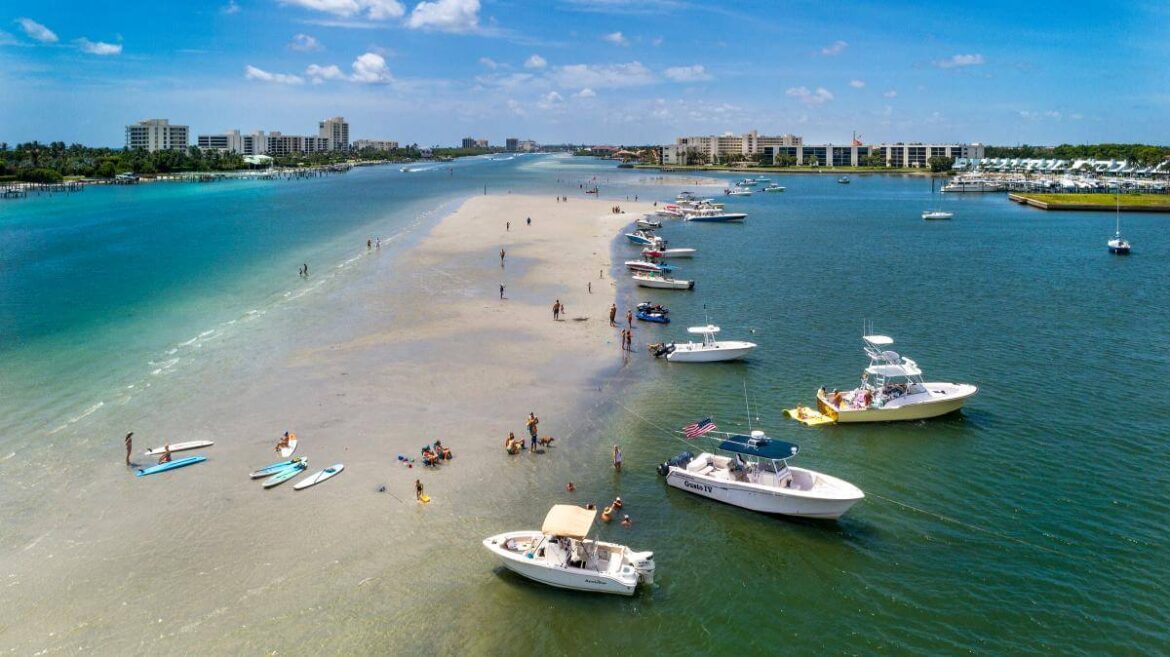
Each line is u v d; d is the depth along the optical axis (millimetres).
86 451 39938
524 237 122750
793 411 47219
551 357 57656
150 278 87250
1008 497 36625
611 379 53188
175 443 40969
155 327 64875
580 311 72875
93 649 25203
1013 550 32188
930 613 28266
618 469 39062
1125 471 39094
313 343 59781
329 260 98750
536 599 28703
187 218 155000
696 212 163125
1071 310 74875
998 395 50219
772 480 35844
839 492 34000
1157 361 57344
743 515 35156
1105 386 51719
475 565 30484
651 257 104312
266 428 43062
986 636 27000
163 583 28750
